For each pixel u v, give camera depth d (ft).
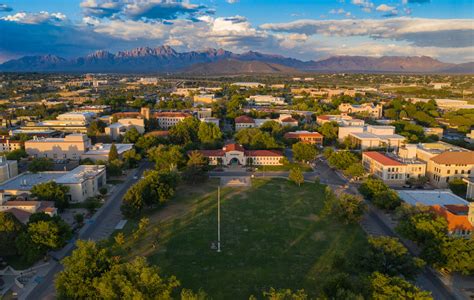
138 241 407.64
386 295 254.68
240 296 307.37
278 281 330.13
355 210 447.42
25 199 479.41
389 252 318.65
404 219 415.85
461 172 604.90
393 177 632.38
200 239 413.39
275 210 501.15
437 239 350.23
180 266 355.15
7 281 331.16
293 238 416.67
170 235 423.23
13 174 603.26
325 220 467.11
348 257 371.15
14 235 362.33
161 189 508.12
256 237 418.72
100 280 279.08
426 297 248.52
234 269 350.43
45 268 352.69
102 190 553.64
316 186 606.96
